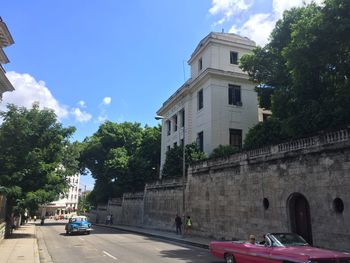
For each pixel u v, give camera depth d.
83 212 99.56
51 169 26.55
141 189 47.97
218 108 32.62
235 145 32.56
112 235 29.84
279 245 10.50
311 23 14.47
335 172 14.52
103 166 56.19
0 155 25.08
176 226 29.34
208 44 34.72
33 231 35.41
